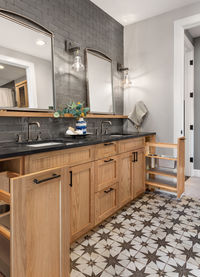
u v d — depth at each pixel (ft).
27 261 2.95
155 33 9.94
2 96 5.57
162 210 7.70
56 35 7.18
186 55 12.62
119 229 6.33
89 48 8.65
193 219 6.98
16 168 4.25
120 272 4.50
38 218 3.10
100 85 9.32
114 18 10.17
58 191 3.46
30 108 6.25
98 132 9.29
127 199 7.96
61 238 3.54
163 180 9.77
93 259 4.94
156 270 4.56
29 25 6.24
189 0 8.61
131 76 10.82
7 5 5.68
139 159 8.86
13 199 2.70
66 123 7.68
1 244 3.36
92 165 6.08
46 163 4.64
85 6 8.48
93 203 6.16
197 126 12.59
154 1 8.69
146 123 10.37
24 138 6.24
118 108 10.75
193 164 12.71
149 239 5.78
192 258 4.97
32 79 6.33
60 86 7.39
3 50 5.62
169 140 9.68
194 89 12.62
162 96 9.84
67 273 3.69
